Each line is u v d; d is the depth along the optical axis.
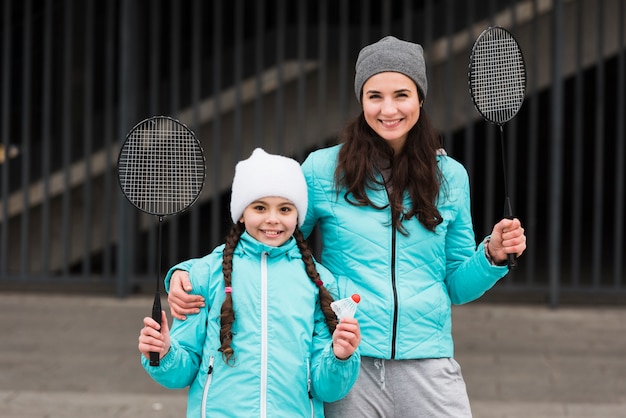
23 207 8.09
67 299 8.00
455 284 3.17
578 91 7.59
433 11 8.56
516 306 7.78
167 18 10.38
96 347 6.56
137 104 8.18
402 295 2.99
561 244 10.73
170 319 7.26
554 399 5.45
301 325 2.89
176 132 2.94
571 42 8.19
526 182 13.34
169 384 2.89
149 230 8.82
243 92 8.69
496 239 2.97
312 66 8.59
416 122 3.09
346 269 3.06
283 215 2.93
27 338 6.77
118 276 8.02
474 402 5.38
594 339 6.81
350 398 3.00
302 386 2.87
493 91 3.09
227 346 2.81
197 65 7.98
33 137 9.50
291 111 8.70
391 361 3.02
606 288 7.63
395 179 3.05
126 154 2.94
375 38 8.78
